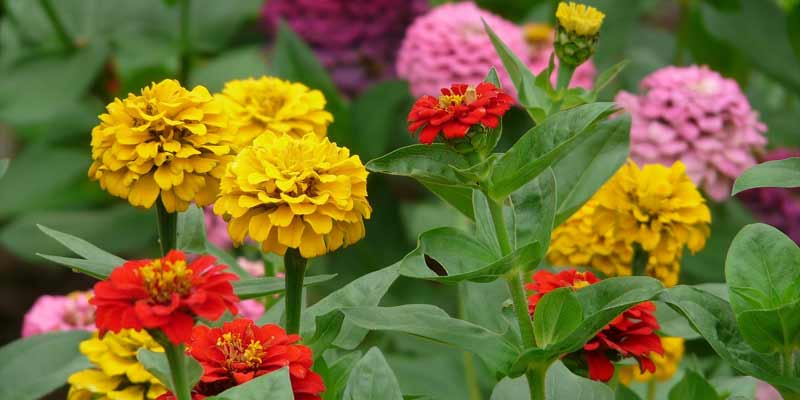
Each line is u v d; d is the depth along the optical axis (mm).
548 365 806
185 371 750
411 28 1477
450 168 808
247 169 809
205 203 851
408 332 798
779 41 1470
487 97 795
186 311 722
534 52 1524
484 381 1223
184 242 906
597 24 917
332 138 1468
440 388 1214
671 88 1235
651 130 1224
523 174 796
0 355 982
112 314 720
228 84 999
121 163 842
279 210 805
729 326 796
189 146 846
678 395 910
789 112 1595
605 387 837
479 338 806
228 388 785
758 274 794
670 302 790
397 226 1563
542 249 805
